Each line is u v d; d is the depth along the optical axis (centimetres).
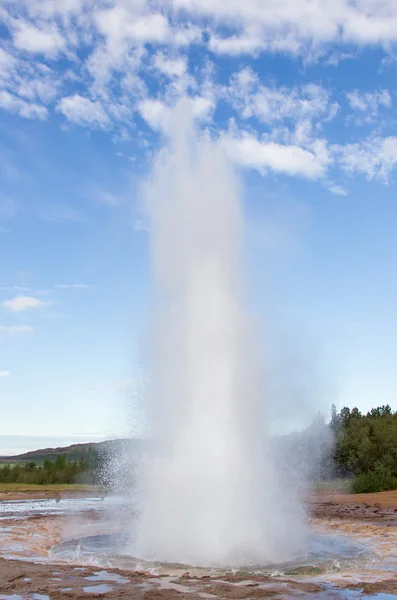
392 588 1087
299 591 1052
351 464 4897
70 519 2378
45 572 1196
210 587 1065
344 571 1271
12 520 2367
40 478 5422
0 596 982
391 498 3366
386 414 5850
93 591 1023
